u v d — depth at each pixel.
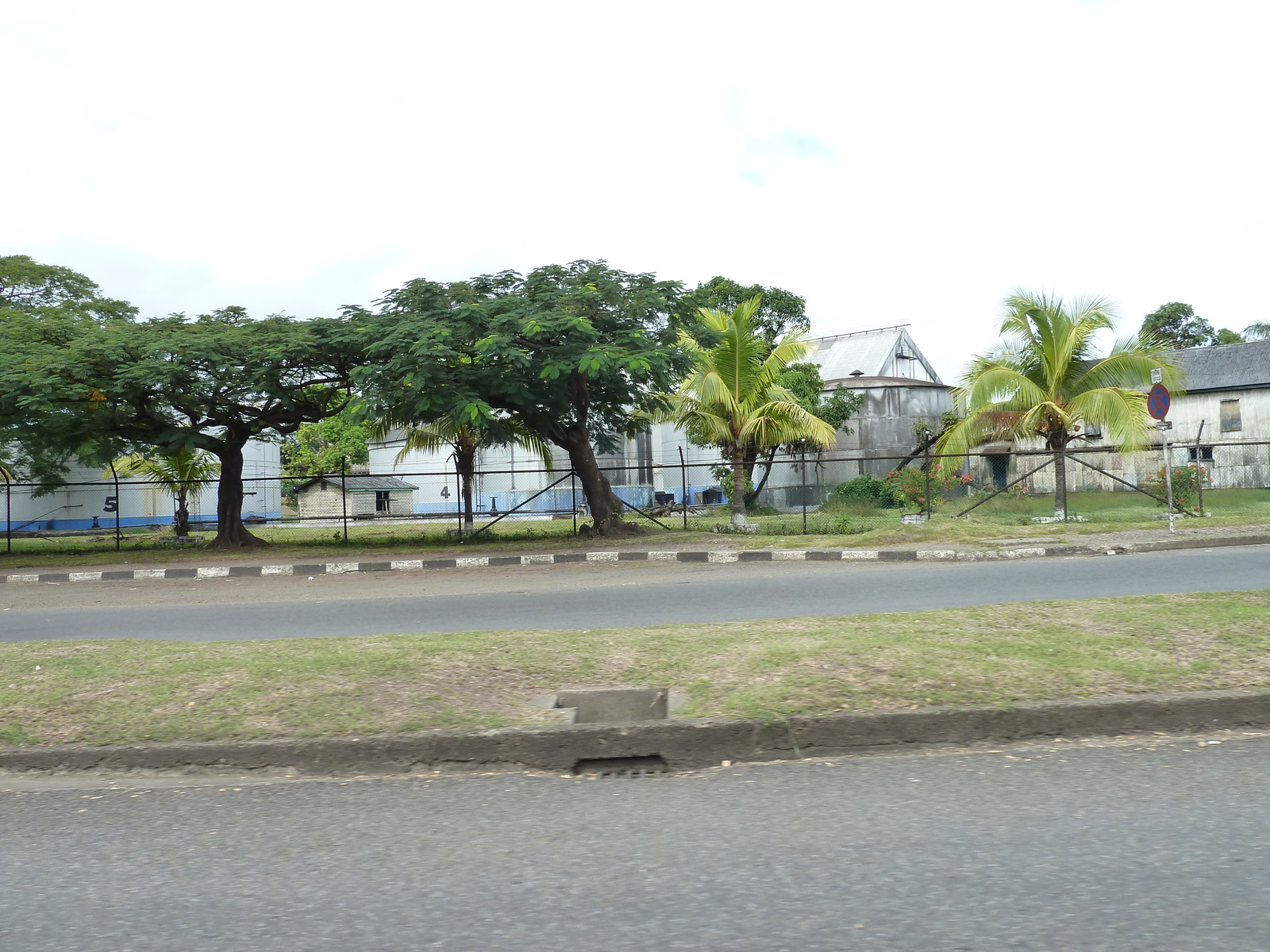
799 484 39.09
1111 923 3.10
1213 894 3.29
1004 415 22.70
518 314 17.80
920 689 5.62
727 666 6.33
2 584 17.09
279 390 19.45
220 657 7.01
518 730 5.25
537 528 32.09
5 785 5.12
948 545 16.91
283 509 70.44
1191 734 5.33
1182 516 21.67
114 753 5.30
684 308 21.03
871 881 3.47
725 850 3.83
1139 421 21.14
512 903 3.39
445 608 11.15
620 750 5.21
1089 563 13.84
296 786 4.96
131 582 17.03
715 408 24.89
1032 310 22.23
